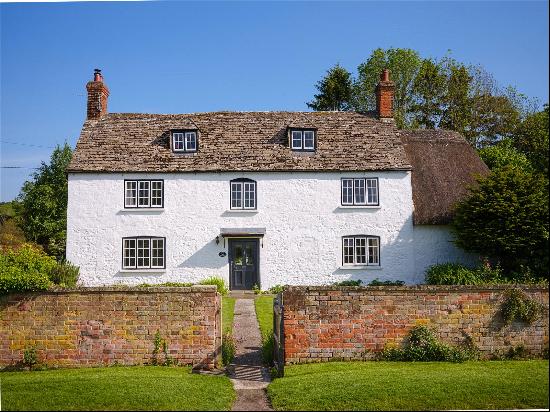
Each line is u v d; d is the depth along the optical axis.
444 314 11.18
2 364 11.23
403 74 45.56
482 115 42.66
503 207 19.77
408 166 23.61
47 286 11.28
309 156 24.03
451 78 44.19
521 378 9.69
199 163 23.72
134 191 23.66
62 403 8.88
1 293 11.29
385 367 10.51
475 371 10.12
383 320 11.15
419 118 44.94
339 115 26.11
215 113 26.16
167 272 23.36
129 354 11.21
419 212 23.39
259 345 13.34
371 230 23.48
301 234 23.50
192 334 11.19
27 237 35.84
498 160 28.27
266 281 23.33
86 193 23.55
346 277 23.36
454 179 24.41
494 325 11.16
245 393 9.81
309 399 9.05
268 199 23.59
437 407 8.70
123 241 23.42
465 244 21.05
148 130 25.11
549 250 19.23
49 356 11.24
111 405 8.81
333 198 23.61
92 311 11.27
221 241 23.45
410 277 23.27
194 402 8.99
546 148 20.89
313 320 11.13
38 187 37.00
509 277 19.75
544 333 11.14
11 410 8.64
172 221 23.53
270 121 25.58
